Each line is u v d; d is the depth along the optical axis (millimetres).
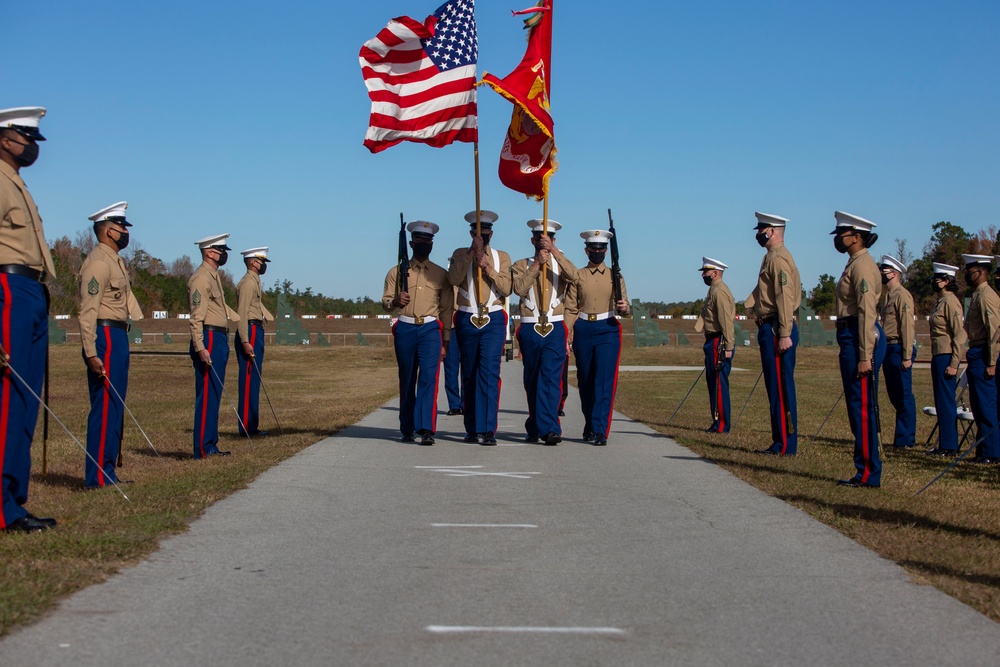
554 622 4625
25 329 6383
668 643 4340
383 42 10742
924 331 54625
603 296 11727
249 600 4910
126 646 4207
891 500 7797
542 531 6590
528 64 11227
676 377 28750
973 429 14523
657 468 9539
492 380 11492
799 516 7145
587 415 12039
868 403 8492
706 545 6211
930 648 4305
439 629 4504
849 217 8523
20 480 6418
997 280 11078
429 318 11508
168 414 16531
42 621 4512
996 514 7461
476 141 10922
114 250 8547
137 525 6473
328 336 69750
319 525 6699
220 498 7680
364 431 13047
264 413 16594
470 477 8883
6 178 6344
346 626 4527
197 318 10406
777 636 4449
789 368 10711
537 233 11500
